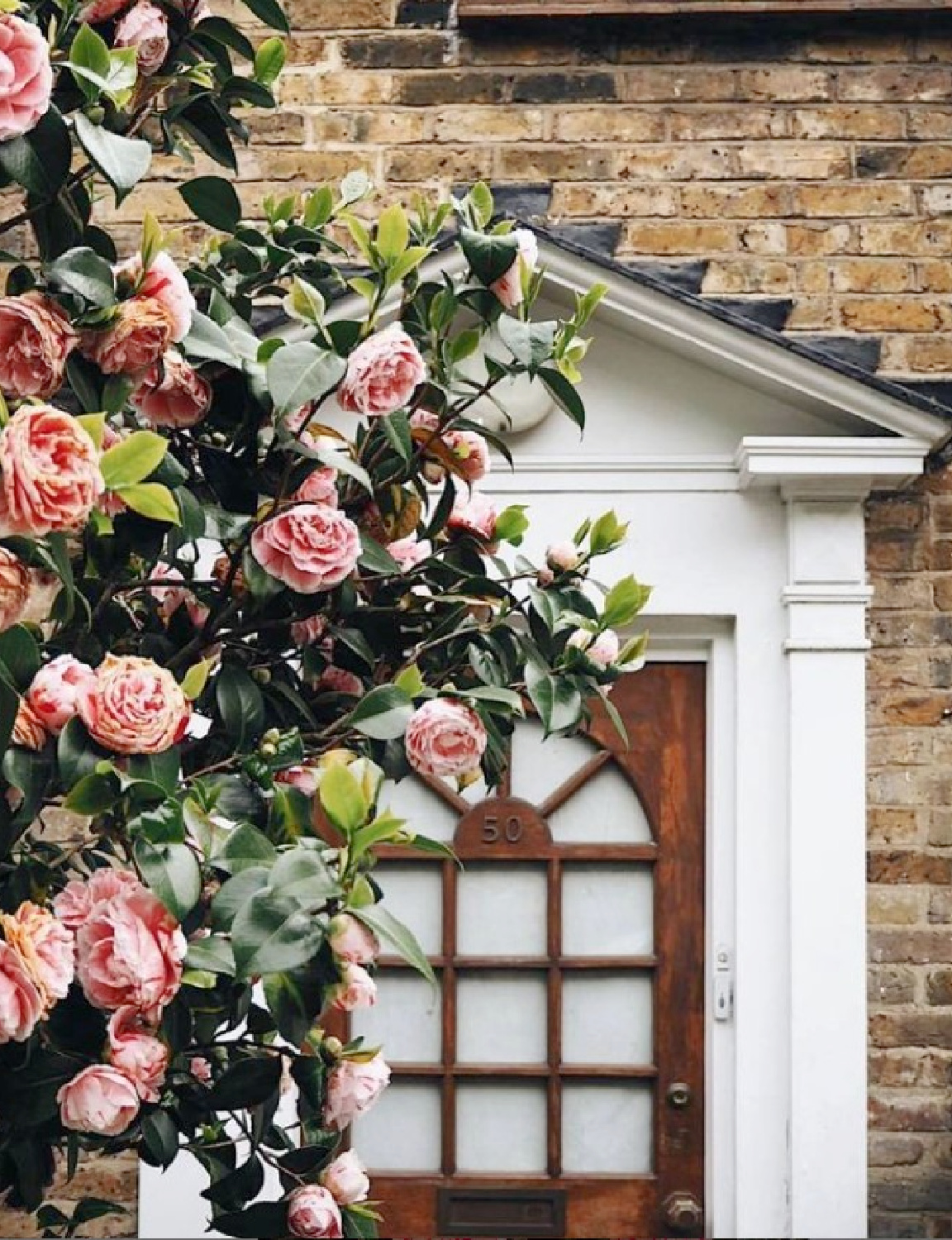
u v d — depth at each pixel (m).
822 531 3.84
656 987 3.88
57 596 1.91
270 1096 2.01
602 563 3.88
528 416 3.83
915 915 3.80
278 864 1.71
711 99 3.98
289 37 4.01
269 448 2.12
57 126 1.77
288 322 3.64
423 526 2.31
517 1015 3.90
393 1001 3.90
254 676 2.23
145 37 2.02
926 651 3.85
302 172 3.97
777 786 3.85
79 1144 2.15
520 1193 3.84
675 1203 3.83
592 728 3.93
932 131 3.97
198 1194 3.70
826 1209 3.71
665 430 3.90
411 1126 3.87
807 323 3.93
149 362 1.85
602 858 3.90
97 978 1.72
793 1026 3.76
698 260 3.95
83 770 1.74
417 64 3.99
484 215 2.30
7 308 1.73
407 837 1.86
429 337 2.28
